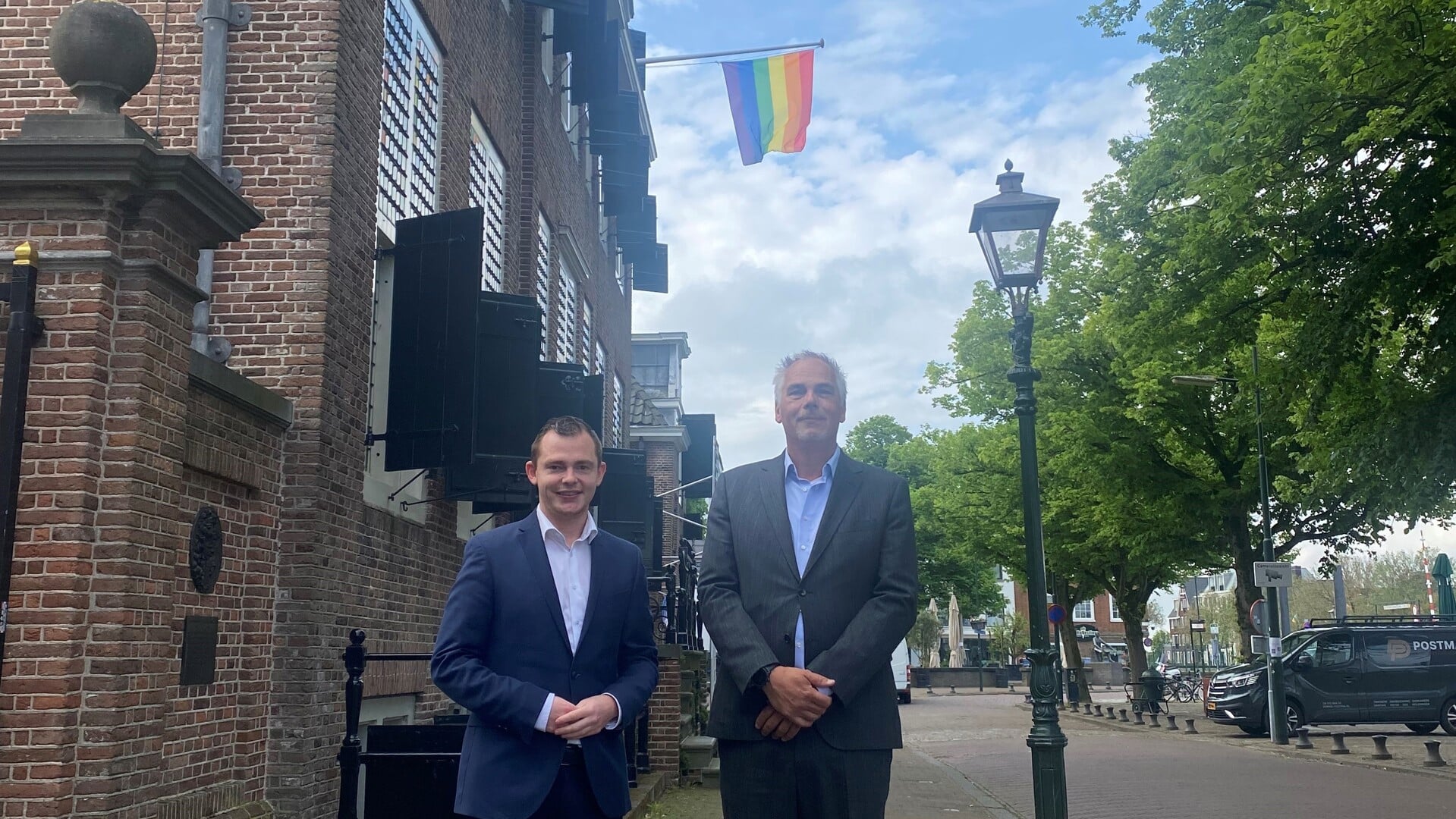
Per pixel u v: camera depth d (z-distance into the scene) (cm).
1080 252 3025
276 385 798
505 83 1430
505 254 1451
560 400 1398
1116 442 2592
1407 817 1123
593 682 398
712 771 1306
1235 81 1412
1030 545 880
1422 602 7156
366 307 905
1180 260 1653
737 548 420
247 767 720
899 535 417
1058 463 2720
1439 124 1334
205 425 662
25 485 493
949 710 3716
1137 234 1898
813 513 423
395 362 944
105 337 508
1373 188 1410
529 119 1535
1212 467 2655
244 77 842
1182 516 2586
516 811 372
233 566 712
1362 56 1238
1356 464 1502
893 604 404
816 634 403
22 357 489
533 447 416
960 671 6044
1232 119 1393
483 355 1072
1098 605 8331
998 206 933
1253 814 1146
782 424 431
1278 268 1591
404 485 970
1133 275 1755
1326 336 1469
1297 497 2075
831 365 431
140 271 520
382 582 927
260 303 810
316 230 820
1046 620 859
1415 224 1377
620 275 2670
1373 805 1207
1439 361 1438
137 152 501
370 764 726
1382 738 1745
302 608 767
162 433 530
